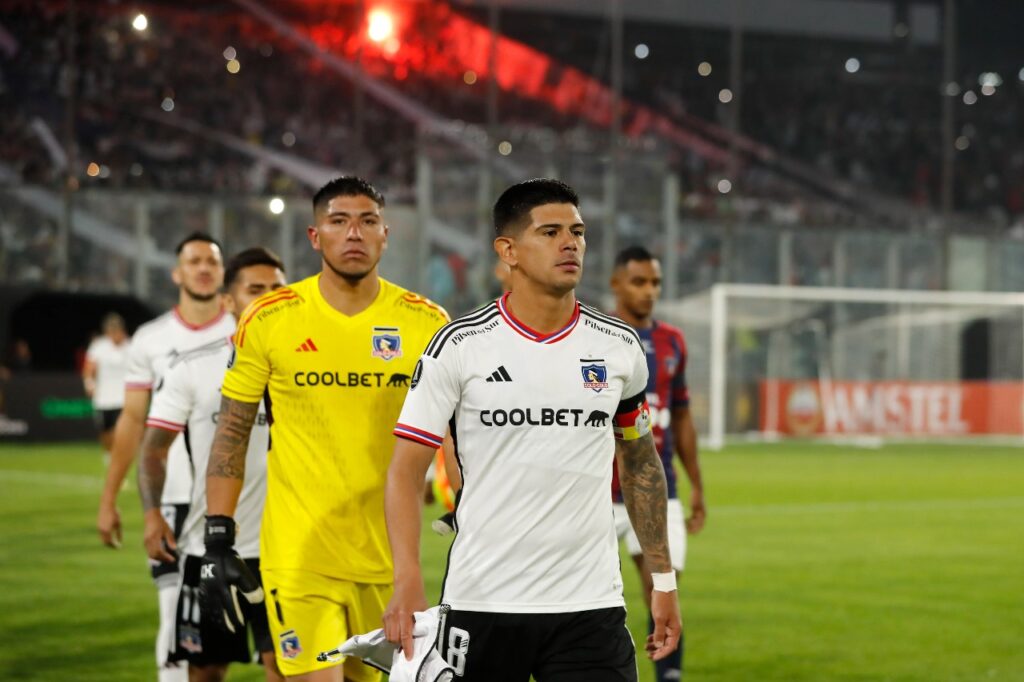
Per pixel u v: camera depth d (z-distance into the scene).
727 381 47.62
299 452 8.44
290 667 8.38
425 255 46.53
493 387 6.66
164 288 44.84
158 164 45.69
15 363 42.69
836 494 29.33
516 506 6.66
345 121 48.31
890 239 52.38
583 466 6.72
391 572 8.53
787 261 50.97
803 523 24.30
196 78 46.69
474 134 46.88
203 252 10.77
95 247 44.19
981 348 49.66
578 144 48.97
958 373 49.56
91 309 44.94
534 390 6.66
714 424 44.12
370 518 8.46
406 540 6.59
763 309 48.62
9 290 42.81
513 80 49.91
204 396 9.97
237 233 45.66
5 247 43.22
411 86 48.97
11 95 44.44
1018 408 48.72
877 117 54.41
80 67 45.22
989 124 55.75
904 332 49.38
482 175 46.88
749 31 52.94
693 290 49.66
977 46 55.56
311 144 47.78
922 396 48.75
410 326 8.56
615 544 6.95
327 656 7.00
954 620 15.19
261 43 47.78
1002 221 54.50
